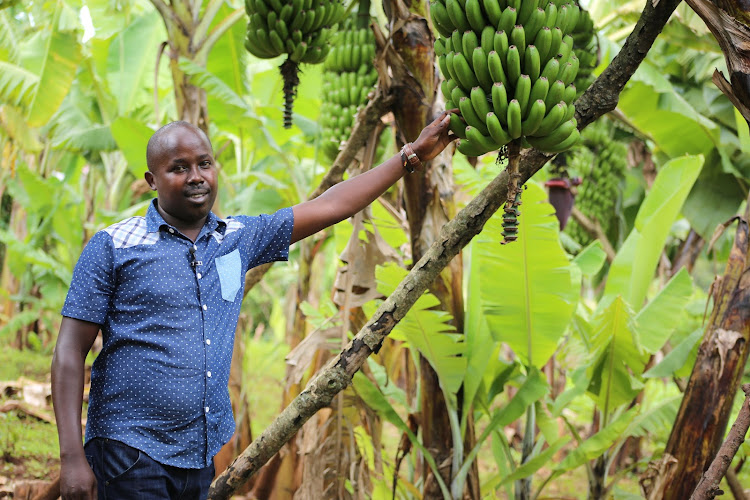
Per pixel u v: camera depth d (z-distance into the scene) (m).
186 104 4.16
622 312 3.44
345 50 3.77
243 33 5.23
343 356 2.15
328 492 2.95
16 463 4.91
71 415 1.78
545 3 1.73
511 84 1.71
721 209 5.06
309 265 5.38
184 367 1.85
